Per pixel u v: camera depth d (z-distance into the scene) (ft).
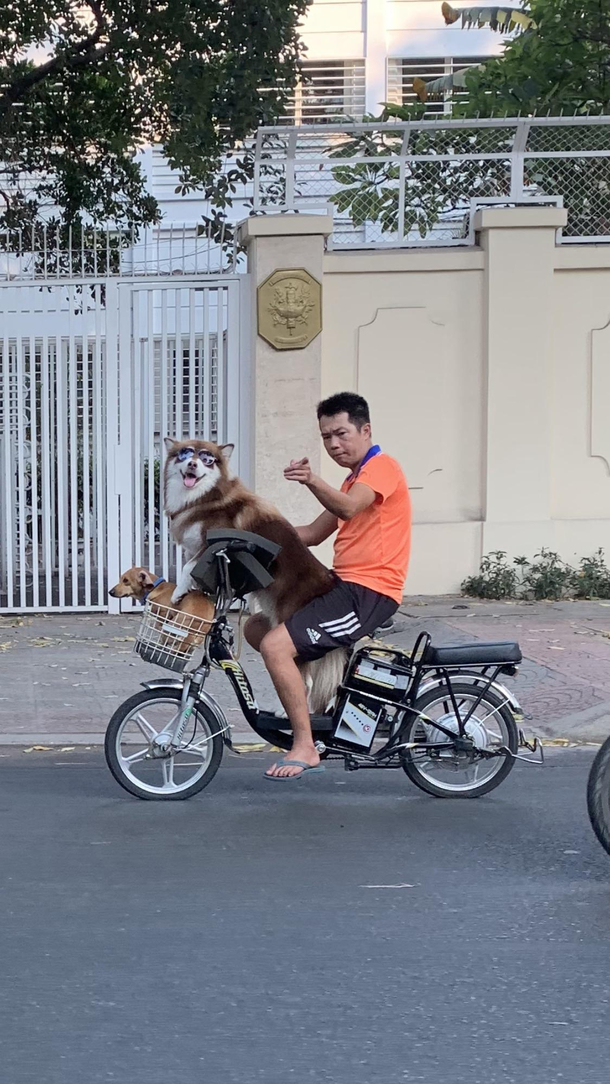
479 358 38.58
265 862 17.08
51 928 14.64
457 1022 12.26
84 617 36.22
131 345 35.86
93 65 44.50
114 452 36.09
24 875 16.51
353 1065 11.41
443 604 37.37
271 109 41.16
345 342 38.04
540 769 22.58
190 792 20.27
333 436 19.38
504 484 38.65
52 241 39.45
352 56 68.69
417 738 19.93
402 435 38.47
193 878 16.40
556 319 38.78
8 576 36.29
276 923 14.80
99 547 36.40
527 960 13.75
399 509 19.34
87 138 46.47
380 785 21.43
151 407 36.17
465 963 13.65
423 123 37.19
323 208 37.70
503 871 16.74
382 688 19.49
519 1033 12.05
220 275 36.14
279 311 35.86
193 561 19.72
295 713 19.13
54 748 23.63
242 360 36.55
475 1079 11.16
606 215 39.06
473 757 19.98
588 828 18.76
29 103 46.06
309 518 36.42
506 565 38.75
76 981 13.16
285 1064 11.42
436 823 19.02
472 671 20.11
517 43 49.60
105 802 20.12
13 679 28.40
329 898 15.66
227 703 26.58
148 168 58.90
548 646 31.37
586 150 38.55
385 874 16.58
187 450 20.57
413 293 38.11
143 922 14.83
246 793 20.81
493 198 38.58
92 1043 11.82
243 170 44.32
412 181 38.52
